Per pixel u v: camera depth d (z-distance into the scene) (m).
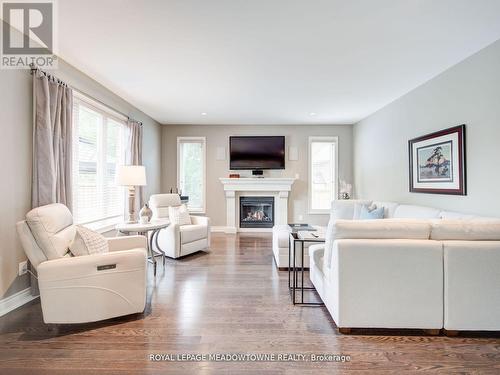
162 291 2.96
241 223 6.55
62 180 2.94
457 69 3.14
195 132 6.49
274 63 3.16
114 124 4.42
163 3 2.09
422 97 3.81
